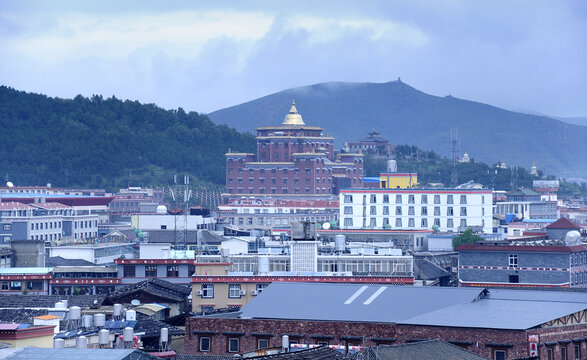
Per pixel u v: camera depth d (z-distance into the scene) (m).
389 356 135.88
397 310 190.38
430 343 144.62
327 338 182.12
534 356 167.62
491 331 169.88
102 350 123.00
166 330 172.38
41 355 121.38
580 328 179.00
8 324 158.00
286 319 187.88
